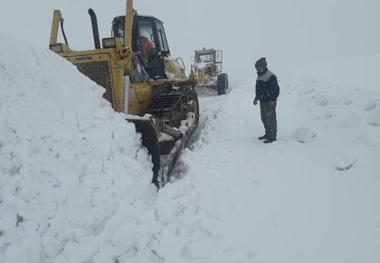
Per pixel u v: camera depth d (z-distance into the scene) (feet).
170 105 18.99
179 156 16.76
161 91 22.77
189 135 20.56
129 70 16.98
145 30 24.44
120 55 16.74
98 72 16.71
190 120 22.11
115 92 16.69
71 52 17.01
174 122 19.25
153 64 23.40
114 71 16.62
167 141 15.35
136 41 21.24
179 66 28.17
